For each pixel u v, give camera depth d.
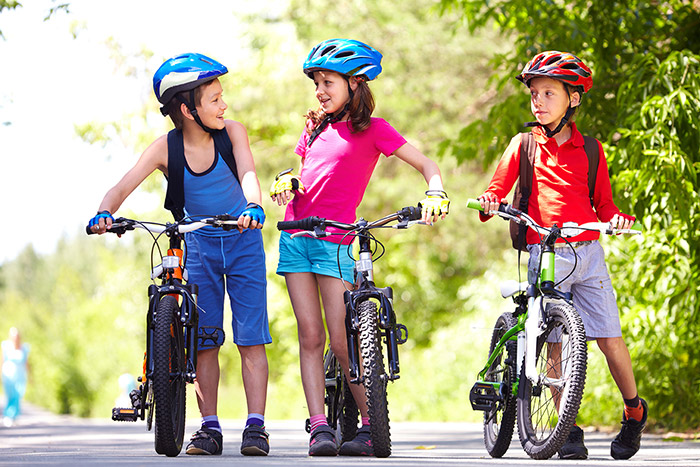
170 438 10.72
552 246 11.15
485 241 44.56
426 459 10.57
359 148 11.59
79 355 71.56
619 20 20.05
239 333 12.12
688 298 17.77
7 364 36.88
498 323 12.26
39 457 10.98
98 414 65.19
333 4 44.31
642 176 15.98
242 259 12.09
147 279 65.38
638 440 11.91
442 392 34.47
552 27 20.36
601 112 20.28
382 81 42.50
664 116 16.20
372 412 10.63
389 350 10.88
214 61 11.82
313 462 9.83
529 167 11.76
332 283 11.48
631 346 20.33
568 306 10.70
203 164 11.94
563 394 10.39
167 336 10.64
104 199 11.31
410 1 43.81
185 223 11.18
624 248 20.36
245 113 43.72
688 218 15.90
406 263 50.38
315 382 11.57
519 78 11.81
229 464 9.45
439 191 10.96
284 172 11.58
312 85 43.56
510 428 11.53
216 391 12.27
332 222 10.85
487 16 21.83
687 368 19.48
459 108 42.25
